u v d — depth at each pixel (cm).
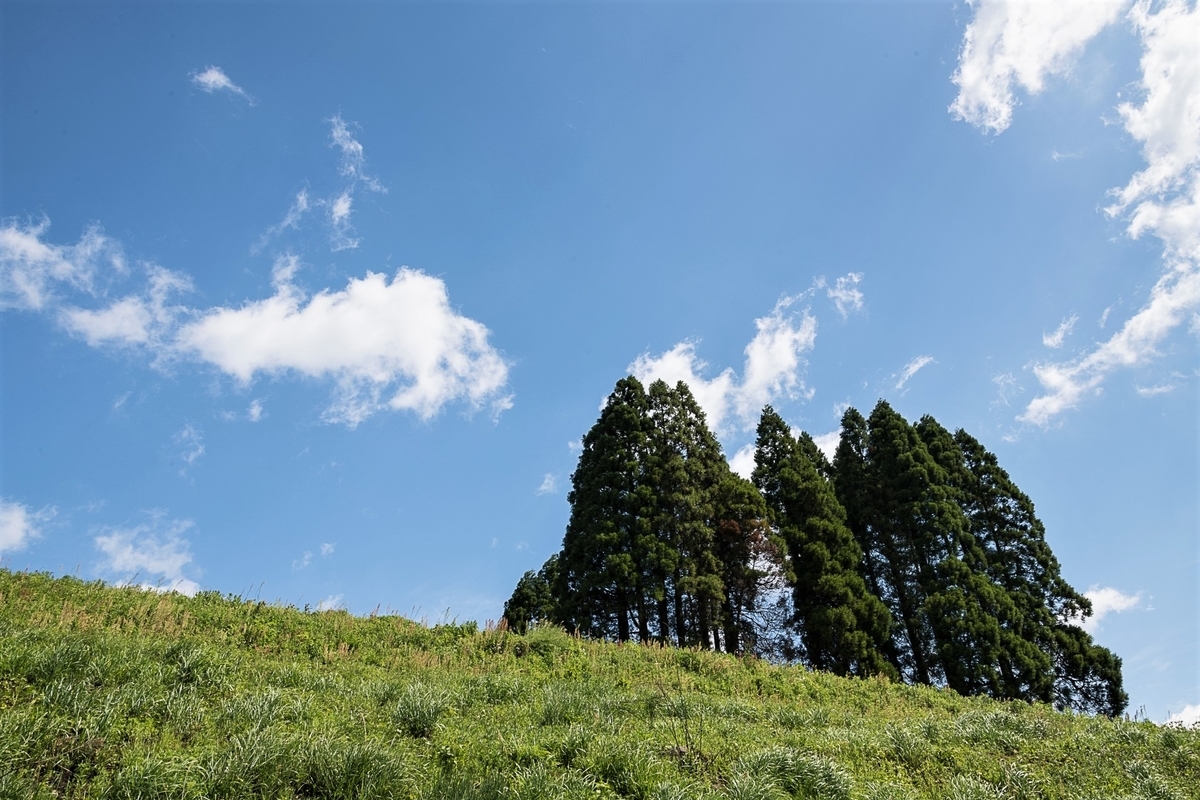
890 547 3450
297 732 809
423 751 846
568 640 1945
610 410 3381
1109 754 1088
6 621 1198
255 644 1511
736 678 1891
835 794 841
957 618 2906
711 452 3359
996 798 871
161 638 1253
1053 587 3322
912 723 1301
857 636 2873
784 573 3034
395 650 1648
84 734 750
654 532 2934
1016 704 1975
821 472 3938
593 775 791
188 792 655
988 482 3647
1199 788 948
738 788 802
